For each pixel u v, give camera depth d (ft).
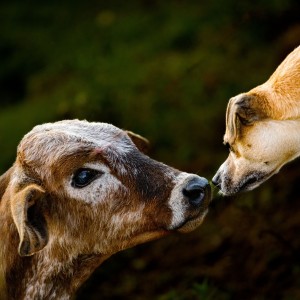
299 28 64.08
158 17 81.20
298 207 49.90
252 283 46.37
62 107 66.03
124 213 31.71
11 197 31.27
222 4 72.18
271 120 32.94
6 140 69.72
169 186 31.63
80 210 31.71
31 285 32.09
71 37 85.71
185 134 63.57
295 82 33.06
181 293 47.19
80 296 50.24
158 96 67.15
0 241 32.07
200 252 51.03
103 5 90.12
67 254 32.09
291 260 46.44
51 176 31.42
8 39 90.48
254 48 66.54
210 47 69.67
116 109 66.23
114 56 75.46
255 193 51.90
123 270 52.39
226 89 64.49
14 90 83.76
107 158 31.68
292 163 53.06
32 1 97.09
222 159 59.36
